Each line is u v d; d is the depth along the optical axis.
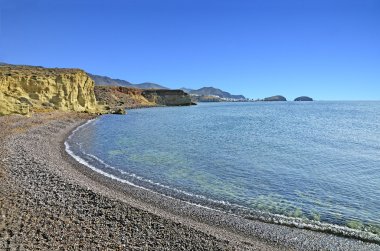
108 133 51.41
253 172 27.81
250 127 66.25
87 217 15.95
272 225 17.70
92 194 18.94
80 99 89.12
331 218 18.53
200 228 16.20
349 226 17.55
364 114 119.12
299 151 38.00
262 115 110.81
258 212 19.34
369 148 40.75
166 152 36.19
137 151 36.53
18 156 26.69
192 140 45.69
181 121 79.19
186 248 13.79
